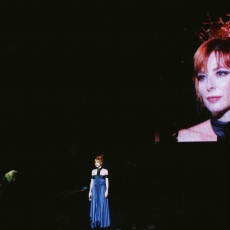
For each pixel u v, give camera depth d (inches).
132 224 871.7
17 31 1327.5
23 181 1323.8
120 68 1346.0
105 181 836.0
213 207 1066.7
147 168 1398.9
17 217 872.9
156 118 1274.6
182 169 1347.2
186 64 1217.4
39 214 936.9
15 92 1421.0
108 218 825.5
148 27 1258.6
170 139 1252.5
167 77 1256.8
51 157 1464.1
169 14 1221.7
